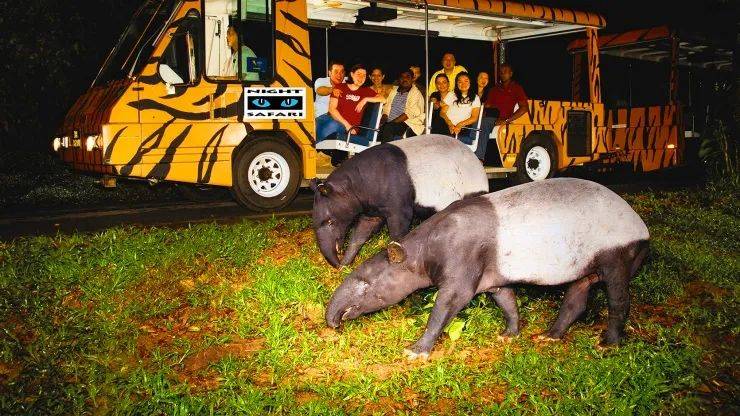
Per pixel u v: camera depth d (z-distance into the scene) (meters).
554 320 5.88
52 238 7.45
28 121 14.10
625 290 5.27
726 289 6.97
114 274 6.30
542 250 5.00
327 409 4.36
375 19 10.54
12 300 5.64
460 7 10.71
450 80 10.95
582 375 4.81
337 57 12.79
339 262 7.09
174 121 9.05
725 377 4.96
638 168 15.19
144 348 5.21
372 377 4.80
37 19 13.46
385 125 10.64
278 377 4.80
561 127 12.74
